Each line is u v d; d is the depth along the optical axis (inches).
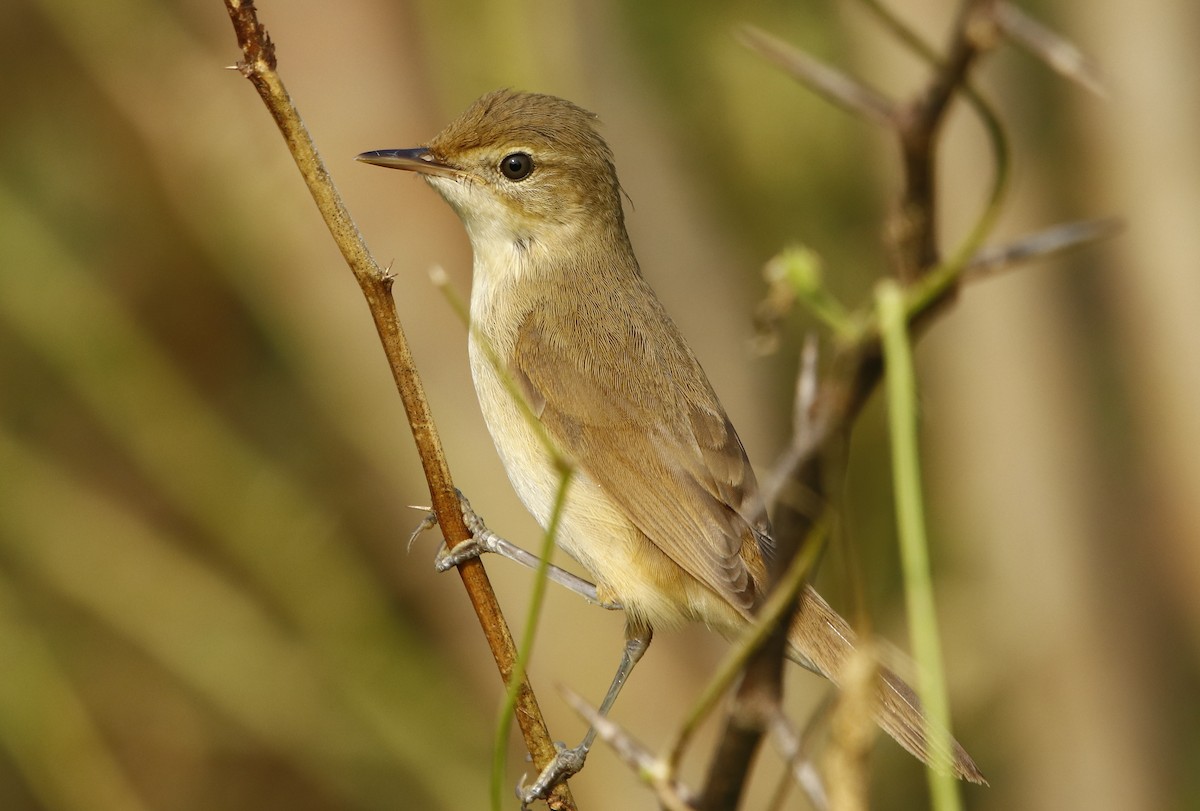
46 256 504.4
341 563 504.1
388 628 494.6
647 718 410.3
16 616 475.5
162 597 492.7
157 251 538.3
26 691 466.6
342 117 421.4
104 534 499.2
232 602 494.6
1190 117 396.8
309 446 530.3
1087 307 426.6
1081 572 421.4
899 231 143.1
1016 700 432.5
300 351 486.6
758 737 148.1
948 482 463.2
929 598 177.6
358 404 452.4
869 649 144.6
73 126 541.6
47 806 466.3
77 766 465.7
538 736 229.6
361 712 485.4
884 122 139.6
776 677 146.9
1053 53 136.2
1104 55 402.6
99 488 525.7
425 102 429.7
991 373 423.5
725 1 583.2
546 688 412.2
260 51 210.7
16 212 505.0
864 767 144.9
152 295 540.1
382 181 419.2
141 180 532.4
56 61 541.0
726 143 568.7
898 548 490.6
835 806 144.2
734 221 542.3
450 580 476.1
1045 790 428.1
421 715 480.1
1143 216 405.1
